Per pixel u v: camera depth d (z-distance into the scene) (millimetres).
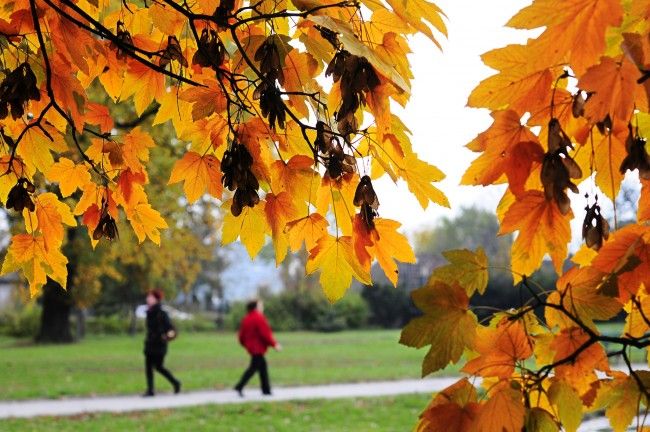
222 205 2004
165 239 19375
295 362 22656
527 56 1199
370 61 1440
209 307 68312
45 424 11547
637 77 1098
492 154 1332
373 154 1811
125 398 14734
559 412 1436
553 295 1361
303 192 1828
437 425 1289
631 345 1289
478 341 1316
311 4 1619
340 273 1798
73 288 26109
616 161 1425
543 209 1303
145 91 2215
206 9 1992
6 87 2031
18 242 2391
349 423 11633
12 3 2016
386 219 1710
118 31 2117
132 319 44625
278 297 46188
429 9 1635
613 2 1082
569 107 1356
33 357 25391
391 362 22500
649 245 1306
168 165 14797
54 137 2309
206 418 12086
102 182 2328
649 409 1346
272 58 1688
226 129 2066
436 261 42219
